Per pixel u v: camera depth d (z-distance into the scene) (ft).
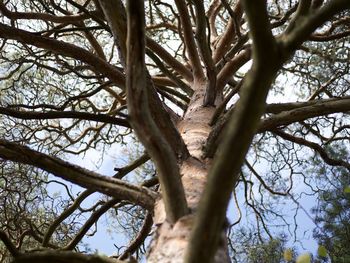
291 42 4.35
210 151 10.02
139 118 5.94
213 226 4.19
